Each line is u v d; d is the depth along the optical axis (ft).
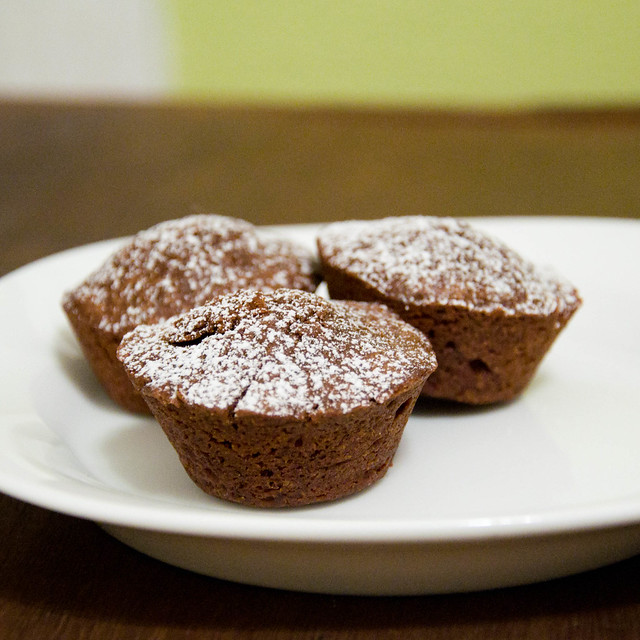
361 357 0.71
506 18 2.18
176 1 2.38
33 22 2.49
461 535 0.60
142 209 1.31
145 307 0.81
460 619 0.63
